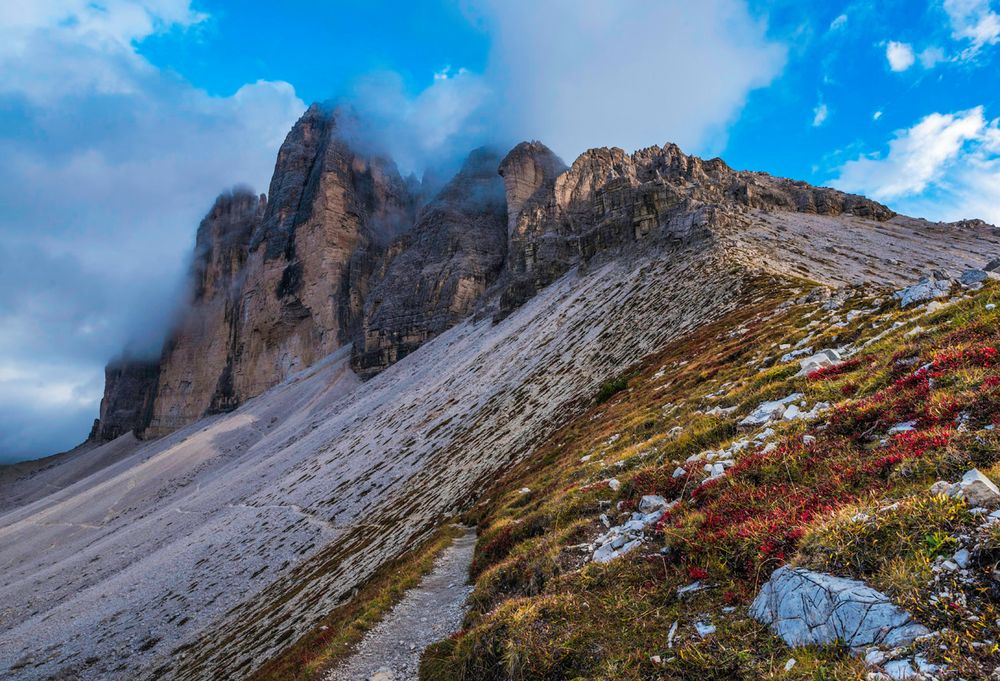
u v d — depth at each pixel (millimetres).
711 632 7012
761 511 9023
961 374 9812
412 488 61969
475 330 165000
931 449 7863
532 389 74688
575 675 7941
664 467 14148
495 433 64000
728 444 13586
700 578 8359
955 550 5734
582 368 69562
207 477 162000
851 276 75375
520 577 13266
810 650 5879
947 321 14117
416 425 95938
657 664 7004
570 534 13016
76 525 146625
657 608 8305
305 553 57656
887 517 6625
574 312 101500
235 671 32469
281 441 163750
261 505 90312
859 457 9141
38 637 58312
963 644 4816
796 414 13250
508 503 25781
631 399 35594
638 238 116938
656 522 11109
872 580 6008
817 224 121312
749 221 104062
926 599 5430
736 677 6090
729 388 20750
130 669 45969
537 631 9328
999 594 5055
